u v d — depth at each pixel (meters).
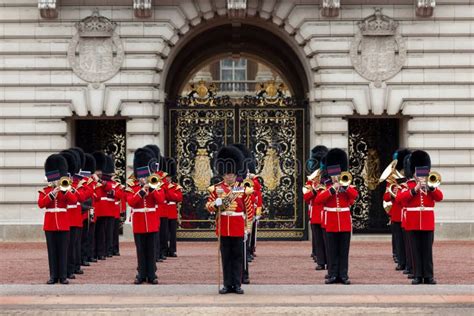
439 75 36.00
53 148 35.97
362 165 38.12
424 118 35.94
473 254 30.53
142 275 23.34
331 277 23.31
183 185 37.44
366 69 35.94
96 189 29.52
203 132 37.56
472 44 36.03
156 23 36.09
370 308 19.02
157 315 18.58
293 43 36.91
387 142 38.22
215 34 40.78
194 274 25.55
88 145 38.16
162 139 36.75
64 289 22.14
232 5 35.75
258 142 37.53
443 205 35.81
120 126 38.06
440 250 31.86
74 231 24.95
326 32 36.03
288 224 37.31
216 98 37.81
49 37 36.00
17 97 35.94
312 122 36.62
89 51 35.97
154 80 36.03
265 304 19.47
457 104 35.97
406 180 24.52
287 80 44.75
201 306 19.27
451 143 35.91
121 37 35.97
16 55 36.03
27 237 35.59
